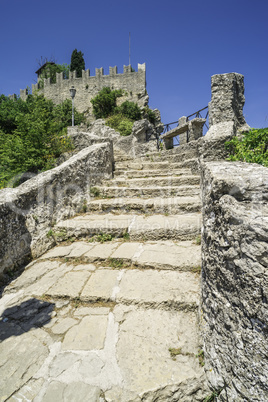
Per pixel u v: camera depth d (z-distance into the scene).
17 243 3.11
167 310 2.24
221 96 5.21
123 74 33.97
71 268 3.03
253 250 1.22
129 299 2.32
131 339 1.94
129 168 6.98
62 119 26.47
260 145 3.51
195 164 5.89
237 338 1.34
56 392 1.57
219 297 1.55
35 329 2.12
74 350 1.87
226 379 1.43
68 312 2.32
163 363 1.72
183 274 2.67
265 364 1.17
